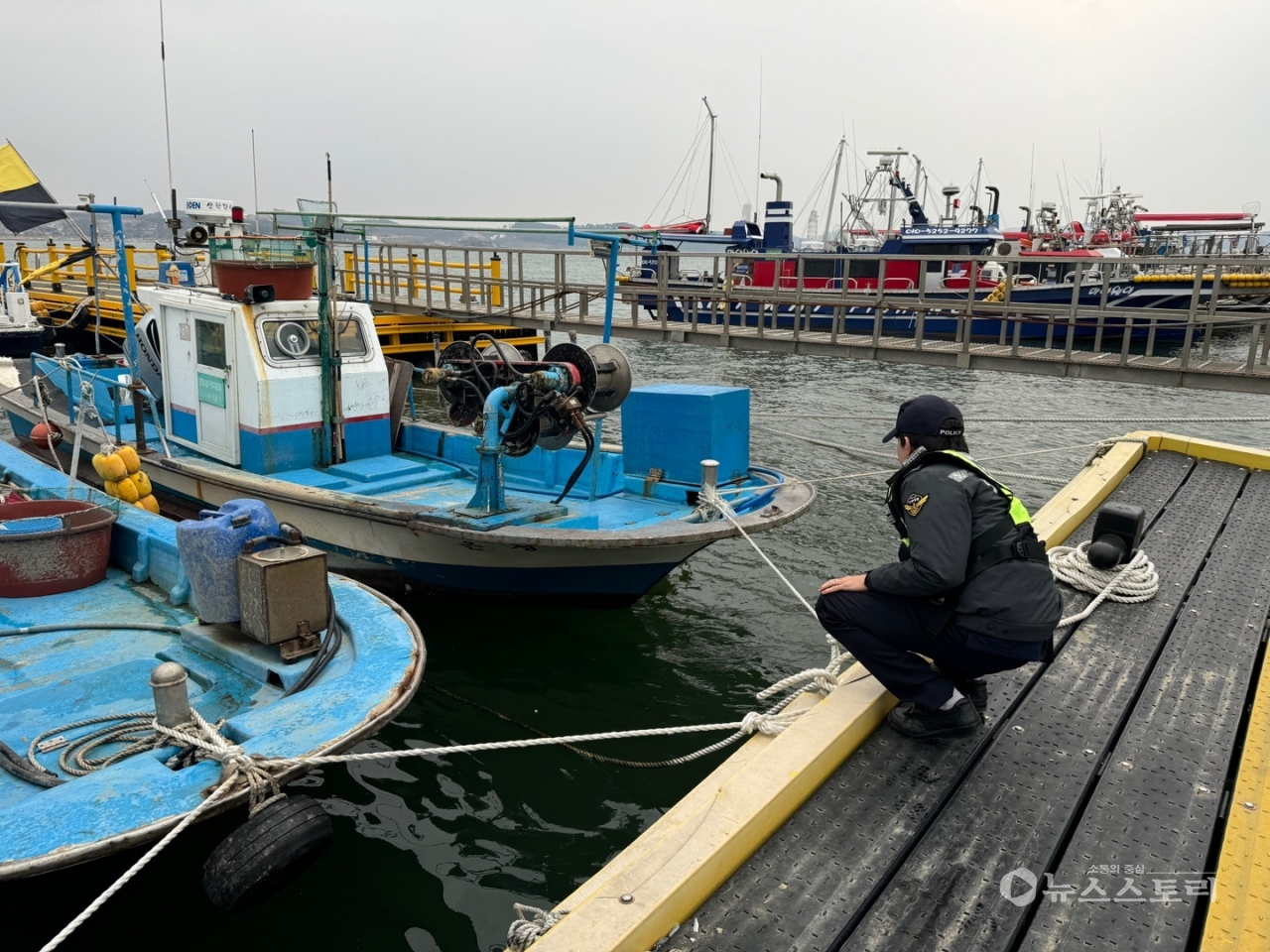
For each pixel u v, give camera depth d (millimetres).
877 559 8898
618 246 6699
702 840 2607
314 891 4223
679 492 7293
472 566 6484
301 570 4328
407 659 4195
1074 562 4863
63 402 10258
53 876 3488
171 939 3820
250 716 3650
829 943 2387
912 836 2824
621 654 6738
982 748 3338
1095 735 3418
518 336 20109
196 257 9898
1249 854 2672
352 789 5047
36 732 4059
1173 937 2416
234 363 7473
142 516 6047
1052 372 11625
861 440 14383
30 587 5422
